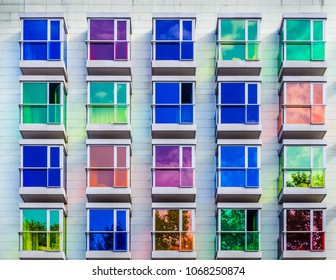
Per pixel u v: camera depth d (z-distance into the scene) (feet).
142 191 183.42
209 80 187.42
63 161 181.06
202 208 182.80
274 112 186.29
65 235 181.16
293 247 177.68
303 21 184.44
